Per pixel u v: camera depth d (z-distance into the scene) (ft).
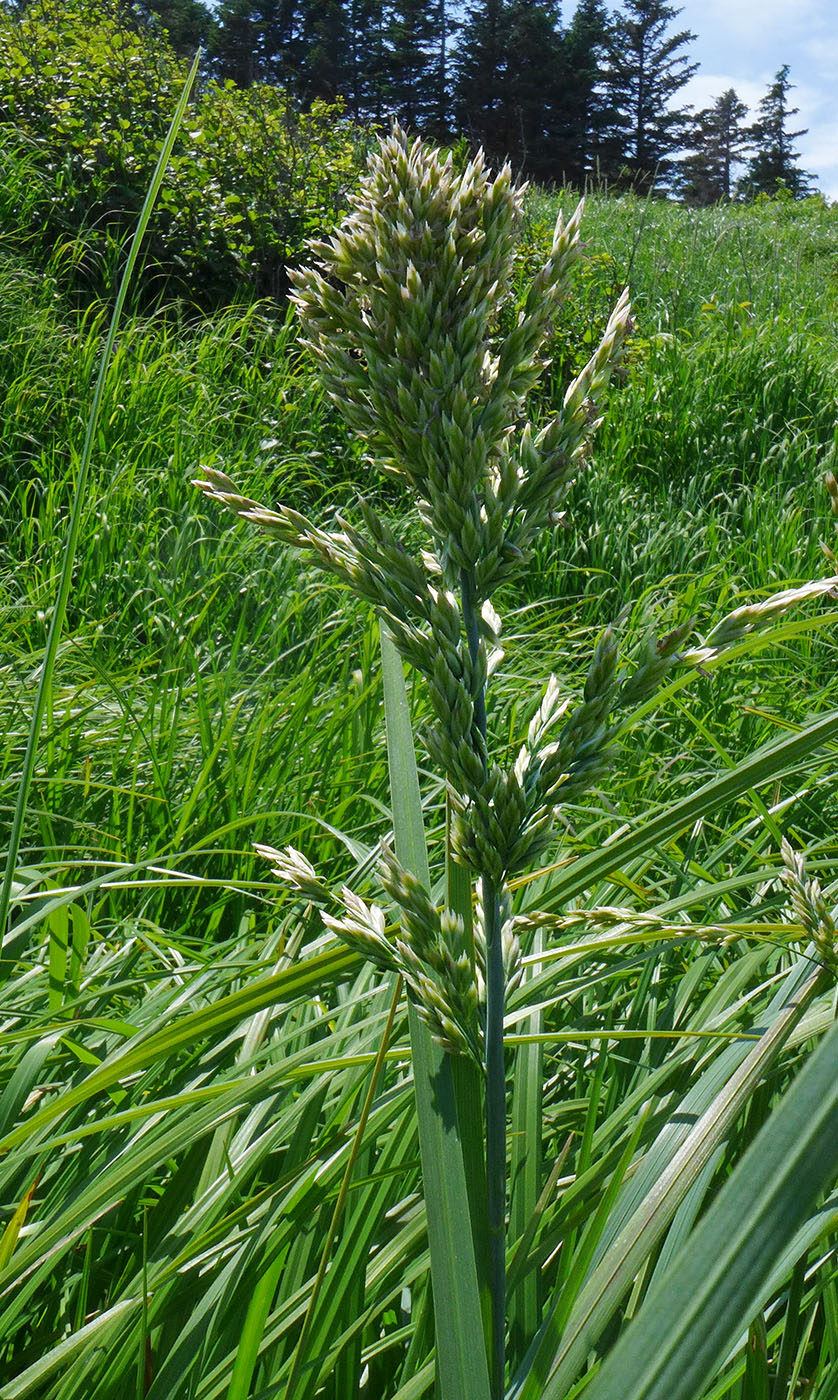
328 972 3.35
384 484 20.16
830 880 7.28
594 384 2.90
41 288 21.93
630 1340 1.45
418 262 2.78
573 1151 4.72
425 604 2.91
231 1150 4.72
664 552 17.74
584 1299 2.91
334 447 20.98
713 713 11.18
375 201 2.86
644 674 2.83
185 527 15.24
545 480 2.89
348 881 7.27
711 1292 1.44
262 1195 3.87
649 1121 4.17
